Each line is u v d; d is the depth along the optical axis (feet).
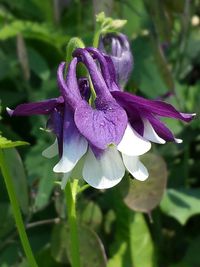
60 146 0.39
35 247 0.66
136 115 0.39
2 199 0.67
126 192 0.59
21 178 0.57
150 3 0.70
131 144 0.37
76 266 0.48
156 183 0.58
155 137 0.39
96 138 0.35
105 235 0.67
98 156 0.37
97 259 0.57
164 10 0.71
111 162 0.37
